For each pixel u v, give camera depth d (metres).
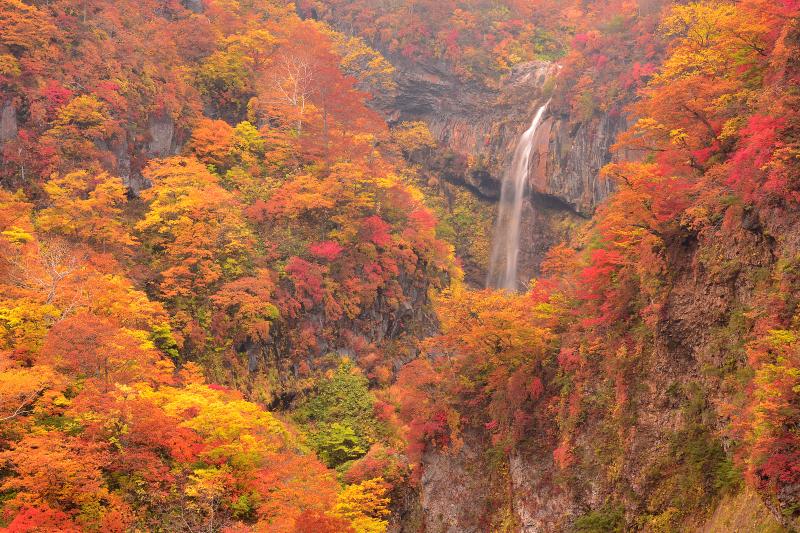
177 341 59.06
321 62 93.19
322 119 90.88
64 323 42.28
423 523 52.28
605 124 103.38
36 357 43.09
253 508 41.41
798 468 25.73
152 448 41.19
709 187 37.03
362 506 44.56
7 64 68.44
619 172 41.84
